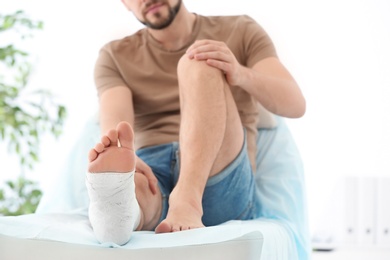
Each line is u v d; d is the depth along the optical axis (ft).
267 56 5.24
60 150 9.02
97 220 3.43
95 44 9.01
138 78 5.36
